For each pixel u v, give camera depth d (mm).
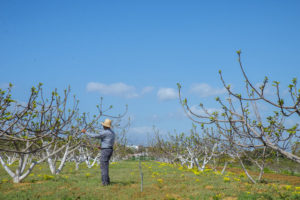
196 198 7949
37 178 10758
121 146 25938
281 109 5148
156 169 16344
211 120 6105
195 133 17609
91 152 20453
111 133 9539
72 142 13969
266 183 11938
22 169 9883
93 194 7992
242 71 5148
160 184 10094
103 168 9461
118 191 8547
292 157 5516
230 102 6336
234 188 9703
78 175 12461
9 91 7145
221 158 17656
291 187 10977
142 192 8477
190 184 10422
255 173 21172
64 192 8109
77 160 17438
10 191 8180
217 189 9484
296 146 9492
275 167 22562
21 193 7895
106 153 9430
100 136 9359
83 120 13258
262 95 5215
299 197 8406
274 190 9664
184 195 8406
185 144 20688
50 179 10430
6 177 11312
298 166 23000
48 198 7465
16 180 9672
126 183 10094
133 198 7750
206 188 9719
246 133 6387
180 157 21750
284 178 18438
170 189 9266
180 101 6125
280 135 7344
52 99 7625
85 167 19594
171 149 23141
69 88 8617
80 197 7715
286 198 8289
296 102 5023
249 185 10445
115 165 20203
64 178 10648
